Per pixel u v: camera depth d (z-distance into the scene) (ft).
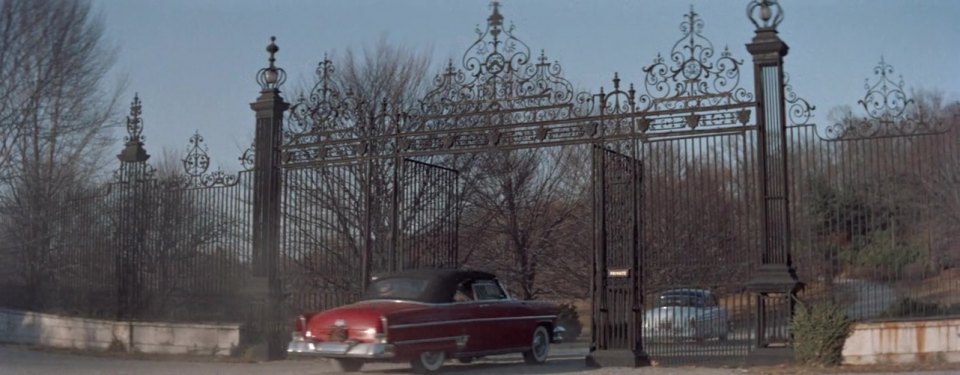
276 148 60.23
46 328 68.69
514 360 58.90
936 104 60.39
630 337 49.55
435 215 60.23
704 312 53.26
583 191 102.12
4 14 91.25
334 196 76.43
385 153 57.62
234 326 59.67
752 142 47.70
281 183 60.18
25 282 72.59
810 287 46.88
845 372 42.39
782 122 47.01
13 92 91.09
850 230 46.29
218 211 61.46
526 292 100.99
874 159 45.96
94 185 89.04
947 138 44.98
